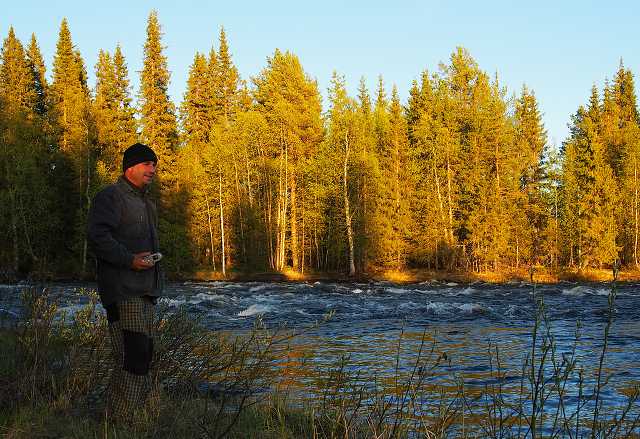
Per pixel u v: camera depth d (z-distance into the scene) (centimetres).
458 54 4944
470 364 831
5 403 472
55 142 4531
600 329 1302
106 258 433
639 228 4953
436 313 1719
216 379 634
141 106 4759
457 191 4762
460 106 4959
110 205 443
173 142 5047
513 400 611
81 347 576
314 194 4578
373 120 5144
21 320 606
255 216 4819
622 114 6344
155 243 479
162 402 487
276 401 548
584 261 4619
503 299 2302
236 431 433
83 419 441
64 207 4434
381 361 857
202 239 4947
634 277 4238
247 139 4834
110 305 446
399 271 4541
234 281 4094
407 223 4559
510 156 4825
